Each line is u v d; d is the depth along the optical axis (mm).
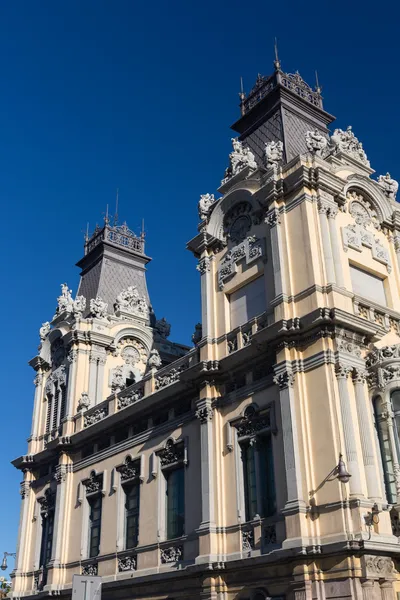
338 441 22094
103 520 33062
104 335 40844
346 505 21016
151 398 31484
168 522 29094
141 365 42281
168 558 27844
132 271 47406
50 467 39562
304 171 26875
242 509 25094
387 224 29859
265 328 25047
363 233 28344
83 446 37000
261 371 26172
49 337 43281
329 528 21219
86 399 38312
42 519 39125
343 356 23453
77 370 39812
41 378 43750
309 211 26516
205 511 25844
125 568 30219
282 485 23344
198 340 31047
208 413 27328
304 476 22453
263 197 28375
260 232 28594
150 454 31188
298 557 21203
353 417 22781
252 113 35688
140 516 30531
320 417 22859
